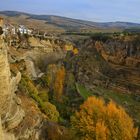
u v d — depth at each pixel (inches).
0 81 1818.4
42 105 3083.2
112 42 7632.9
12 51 4180.6
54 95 4397.1
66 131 2726.4
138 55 6855.3
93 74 6446.9
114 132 2647.6
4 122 1958.7
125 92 5802.2
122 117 2773.1
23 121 2236.7
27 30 6825.8
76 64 6663.4
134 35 7608.3
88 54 7500.0
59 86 4798.2
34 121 2394.2
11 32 5201.8
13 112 2089.1
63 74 5300.2
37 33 7224.4
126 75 6486.2
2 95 1862.7
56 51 6589.6
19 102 2347.4
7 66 1918.1
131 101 5364.2
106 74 6653.5
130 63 6870.1
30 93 3161.9
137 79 6274.6
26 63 4170.8
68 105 4323.3
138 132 2920.8
